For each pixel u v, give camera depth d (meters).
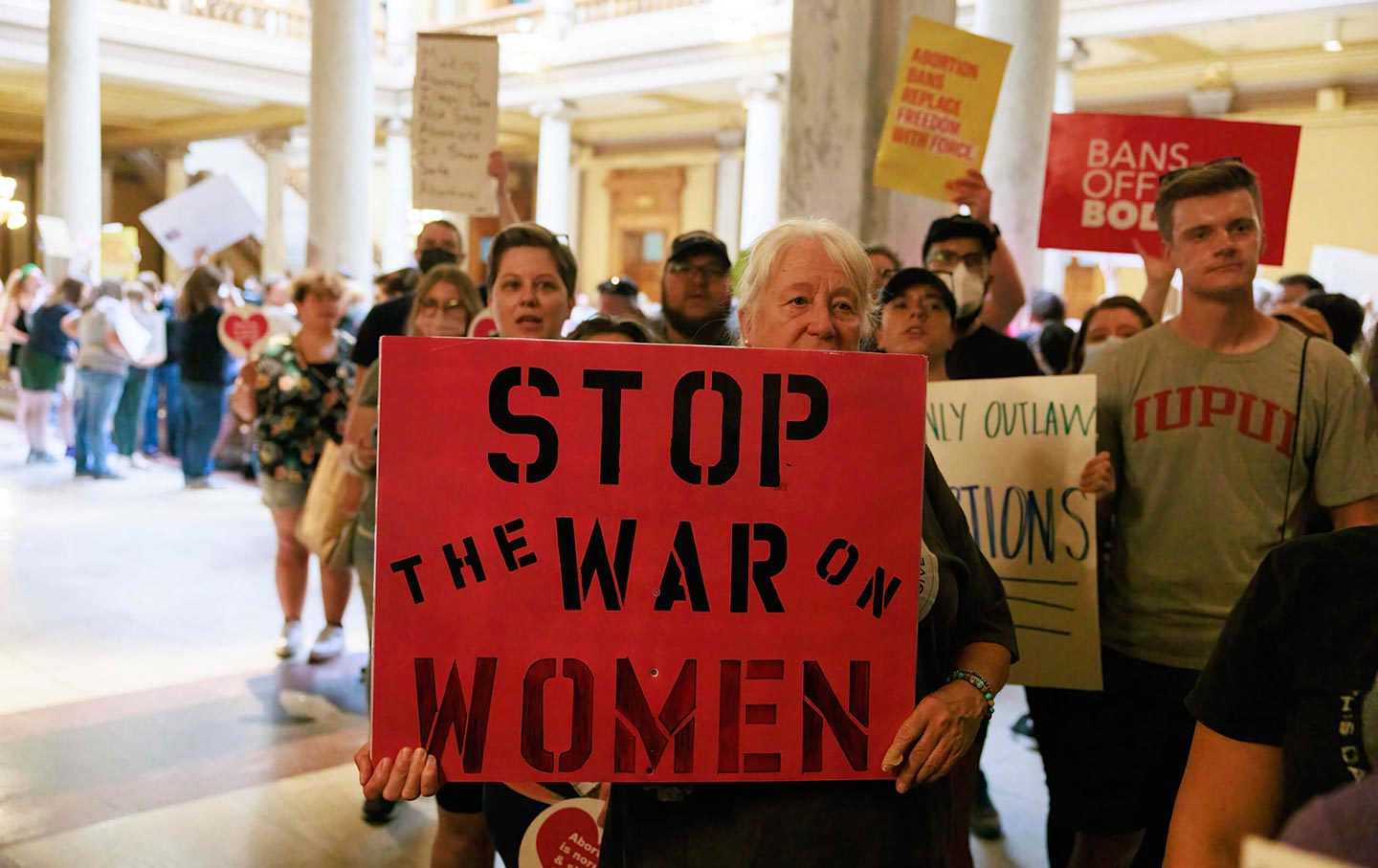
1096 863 2.51
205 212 8.77
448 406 1.42
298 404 4.71
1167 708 2.36
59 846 3.18
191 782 3.64
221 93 18.86
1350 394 2.25
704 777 1.45
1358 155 13.45
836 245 1.64
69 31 14.94
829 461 1.46
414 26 20.55
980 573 1.72
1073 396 2.45
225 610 5.62
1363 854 0.89
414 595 1.43
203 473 9.14
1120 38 13.12
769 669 1.46
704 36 16.12
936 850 1.51
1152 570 2.37
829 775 1.47
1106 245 3.64
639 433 1.44
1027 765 3.98
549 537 1.43
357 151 10.63
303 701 4.38
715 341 2.45
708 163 20.19
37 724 4.04
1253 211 2.28
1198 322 2.36
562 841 2.09
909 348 2.86
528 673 1.44
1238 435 2.29
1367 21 11.82
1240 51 13.83
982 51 3.68
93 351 9.29
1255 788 1.13
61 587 5.92
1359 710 1.03
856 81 4.37
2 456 10.48
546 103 18.19
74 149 15.07
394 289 5.84
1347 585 1.07
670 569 1.45
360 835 3.34
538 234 2.75
